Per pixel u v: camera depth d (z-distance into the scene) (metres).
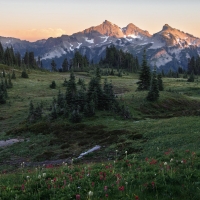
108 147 25.42
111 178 10.48
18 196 8.75
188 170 10.49
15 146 30.72
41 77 128.88
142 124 33.81
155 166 12.06
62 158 24.64
